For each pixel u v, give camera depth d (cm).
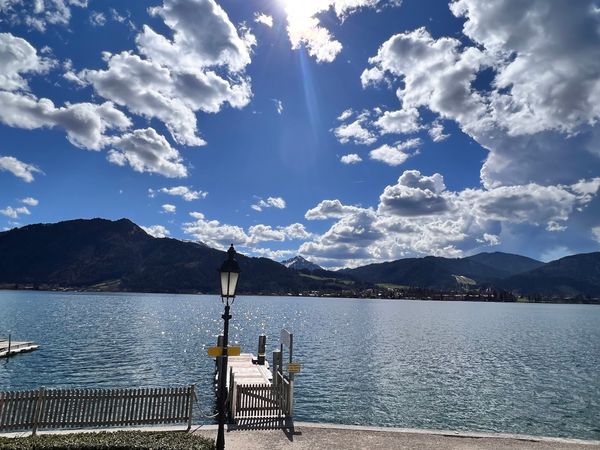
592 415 3322
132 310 17200
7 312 14288
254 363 3956
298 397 3684
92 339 7656
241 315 16175
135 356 5806
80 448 1386
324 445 1602
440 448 1593
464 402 3650
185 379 4334
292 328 11194
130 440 1436
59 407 1702
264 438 1673
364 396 3766
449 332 10662
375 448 1581
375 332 10262
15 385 3950
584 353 7038
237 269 1417
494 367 5509
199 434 1712
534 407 3534
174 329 9956
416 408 3434
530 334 10675
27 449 1356
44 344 6769
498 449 1596
